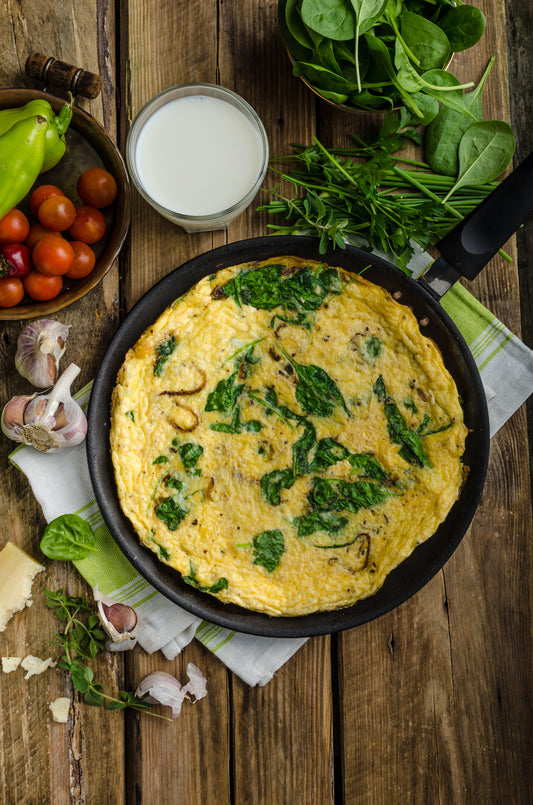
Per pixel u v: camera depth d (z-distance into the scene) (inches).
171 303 29.2
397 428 29.0
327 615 28.5
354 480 29.0
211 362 29.0
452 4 28.4
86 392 29.8
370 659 30.3
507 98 31.0
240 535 28.7
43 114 27.7
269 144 30.4
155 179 28.7
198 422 28.9
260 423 29.0
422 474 28.9
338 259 29.0
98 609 29.8
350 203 29.5
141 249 30.4
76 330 30.2
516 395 30.2
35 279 28.5
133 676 29.8
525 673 30.3
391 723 30.2
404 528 28.8
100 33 30.5
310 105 30.5
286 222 30.2
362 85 28.0
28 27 30.1
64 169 29.7
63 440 29.1
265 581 28.6
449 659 30.3
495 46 31.0
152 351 28.8
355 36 27.0
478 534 30.5
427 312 29.1
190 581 28.5
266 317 29.1
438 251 29.6
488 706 30.3
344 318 29.1
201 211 28.7
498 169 29.7
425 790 30.1
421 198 30.1
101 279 29.6
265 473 28.9
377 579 28.6
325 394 29.1
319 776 30.1
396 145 28.7
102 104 30.5
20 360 29.3
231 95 28.4
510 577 30.5
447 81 28.3
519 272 33.9
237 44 30.5
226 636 29.6
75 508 29.7
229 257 28.8
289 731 30.0
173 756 29.9
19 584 29.4
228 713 29.9
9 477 30.0
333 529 28.9
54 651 29.8
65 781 29.6
